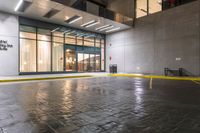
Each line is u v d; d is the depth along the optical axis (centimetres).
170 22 1481
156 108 435
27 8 1232
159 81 1120
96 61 2081
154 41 1606
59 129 294
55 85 910
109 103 491
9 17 1331
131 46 1831
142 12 1725
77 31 1842
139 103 490
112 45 2069
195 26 1310
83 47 1928
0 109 423
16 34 1371
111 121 336
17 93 657
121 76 1580
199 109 424
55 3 1138
